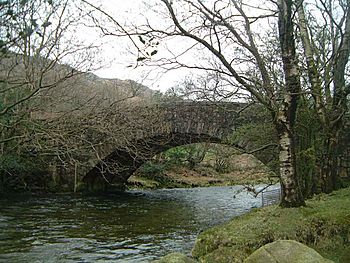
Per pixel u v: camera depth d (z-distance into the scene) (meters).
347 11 13.37
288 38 10.02
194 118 21.53
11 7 6.13
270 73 11.94
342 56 13.07
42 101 13.97
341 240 8.20
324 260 4.75
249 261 5.08
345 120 15.23
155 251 11.87
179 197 28.53
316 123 13.93
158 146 25.64
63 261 10.66
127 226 16.25
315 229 8.57
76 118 15.02
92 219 18.00
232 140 18.00
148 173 39.06
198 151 40.06
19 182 26.89
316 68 13.09
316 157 13.71
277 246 5.05
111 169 27.23
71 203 23.56
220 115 20.77
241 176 19.33
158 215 19.50
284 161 10.00
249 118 16.95
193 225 16.59
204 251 9.23
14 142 20.19
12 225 16.05
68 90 15.91
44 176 27.81
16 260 10.68
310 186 13.76
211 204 24.34
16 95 12.52
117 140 18.22
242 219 10.40
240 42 10.17
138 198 27.47
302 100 13.77
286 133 10.01
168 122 22.09
